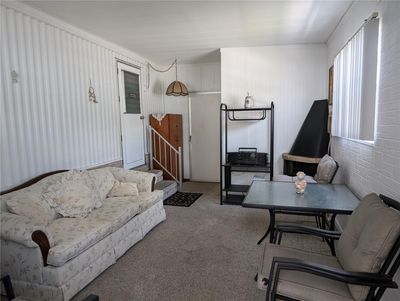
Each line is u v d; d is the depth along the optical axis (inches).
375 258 55.6
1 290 85.8
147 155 215.6
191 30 146.3
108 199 127.6
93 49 153.6
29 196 97.3
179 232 131.0
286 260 59.0
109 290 87.7
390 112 74.7
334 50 149.2
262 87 182.7
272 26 141.6
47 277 79.7
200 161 242.4
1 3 103.5
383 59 80.2
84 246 87.4
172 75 237.5
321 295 58.4
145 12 121.3
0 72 103.9
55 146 129.0
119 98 178.2
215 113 232.8
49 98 125.5
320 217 125.3
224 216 151.8
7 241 82.5
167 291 86.7
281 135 183.2
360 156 103.0
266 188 114.5
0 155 104.1
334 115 143.0
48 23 123.6
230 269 98.1
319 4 115.6
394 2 72.7
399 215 56.2
